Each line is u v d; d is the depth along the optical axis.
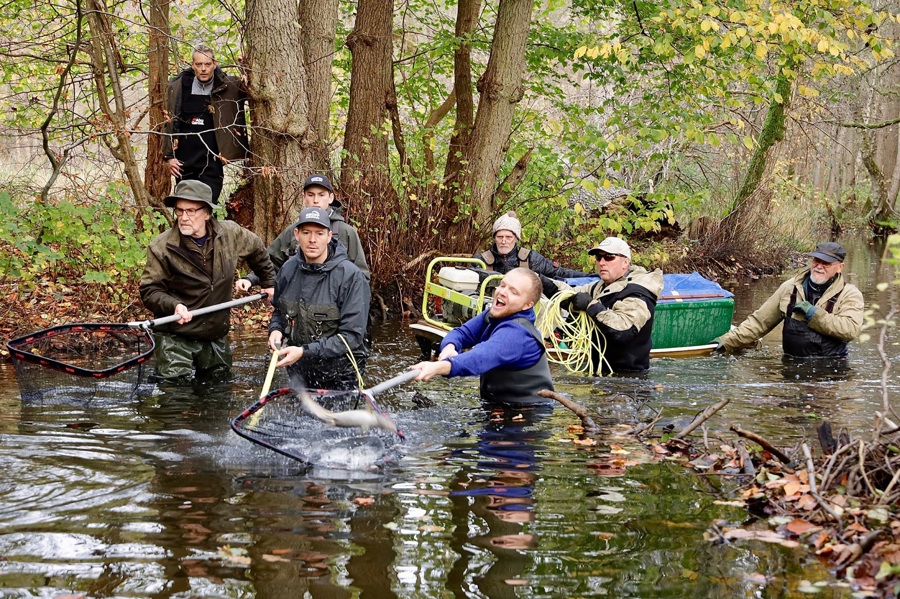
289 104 10.25
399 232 11.57
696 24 10.00
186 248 6.51
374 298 11.13
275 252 7.34
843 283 7.91
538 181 13.02
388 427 4.77
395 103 12.45
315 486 4.04
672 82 12.21
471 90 13.22
